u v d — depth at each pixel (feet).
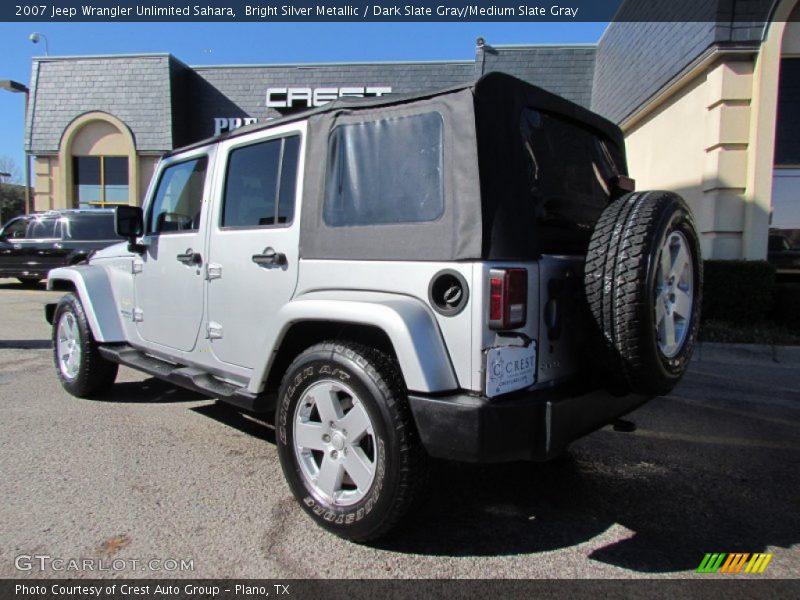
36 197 55.16
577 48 44.42
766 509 10.17
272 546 8.59
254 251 10.50
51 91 53.83
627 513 9.95
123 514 9.45
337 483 8.71
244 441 12.85
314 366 8.73
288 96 50.01
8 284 51.06
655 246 7.89
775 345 21.72
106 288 15.25
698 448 13.15
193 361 12.23
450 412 7.42
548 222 8.86
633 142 36.52
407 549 8.61
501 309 7.42
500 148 7.95
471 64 47.21
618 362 8.12
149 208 13.64
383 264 8.46
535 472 11.68
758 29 23.80
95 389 15.84
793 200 26.32
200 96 52.75
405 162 8.48
